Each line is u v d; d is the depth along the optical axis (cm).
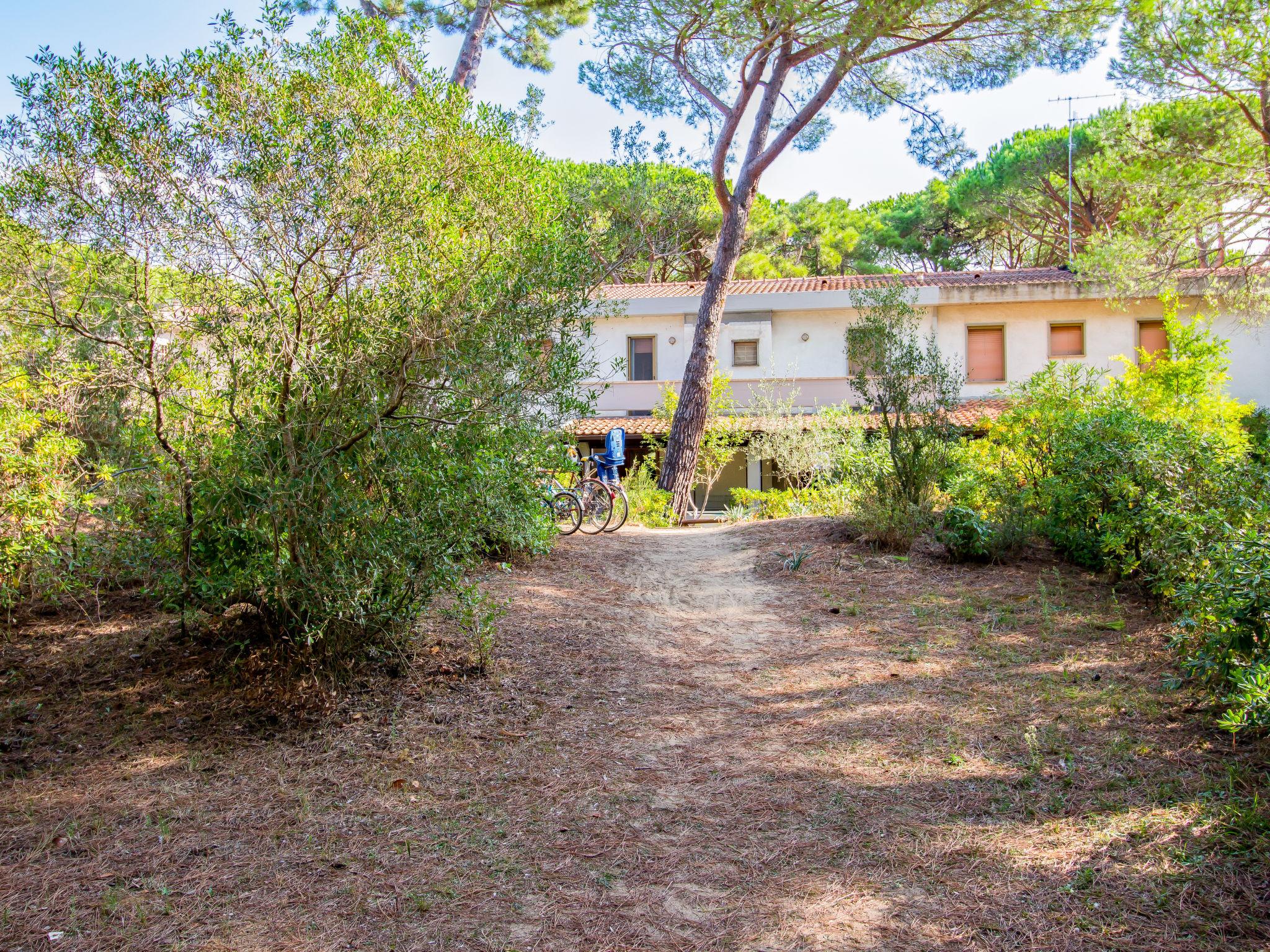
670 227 1948
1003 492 898
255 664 517
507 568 674
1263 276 1619
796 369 1983
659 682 570
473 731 475
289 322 445
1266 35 1246
